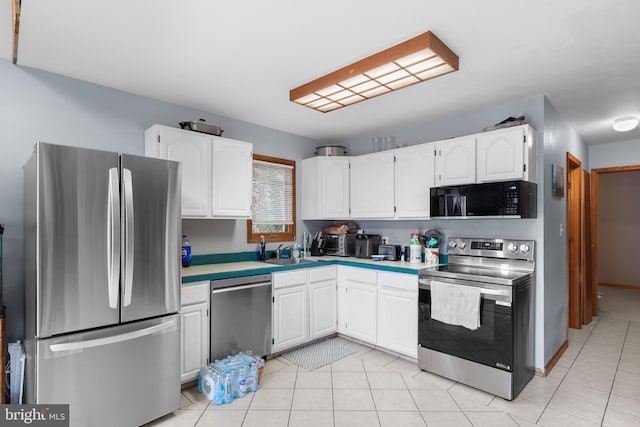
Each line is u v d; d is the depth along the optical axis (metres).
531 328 2.73
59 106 2.47
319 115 3.39
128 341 2.01
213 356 2.66
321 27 1.86
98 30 1.89
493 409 2.29
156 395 2.12
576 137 3.99
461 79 2.54
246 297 2.89
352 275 3.52
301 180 4.18
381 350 3.34
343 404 2.35
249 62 2.28
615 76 2.51
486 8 1.69
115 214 1.95
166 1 1.63
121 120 2.75
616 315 4.75
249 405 2.34
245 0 1.63
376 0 1.62
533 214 2.75
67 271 1.80
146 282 2.08
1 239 2.07
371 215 3.77
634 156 4.44
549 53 2.16
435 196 3.08
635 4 1.66
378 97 2.89
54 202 1.76
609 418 2.19
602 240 7.00
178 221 2.23
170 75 2.48
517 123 2.79
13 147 2.29
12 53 2.18
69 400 1.81
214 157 2.95
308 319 3.39
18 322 2.28
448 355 2.70
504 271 2.81
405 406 2.33
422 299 2.87
